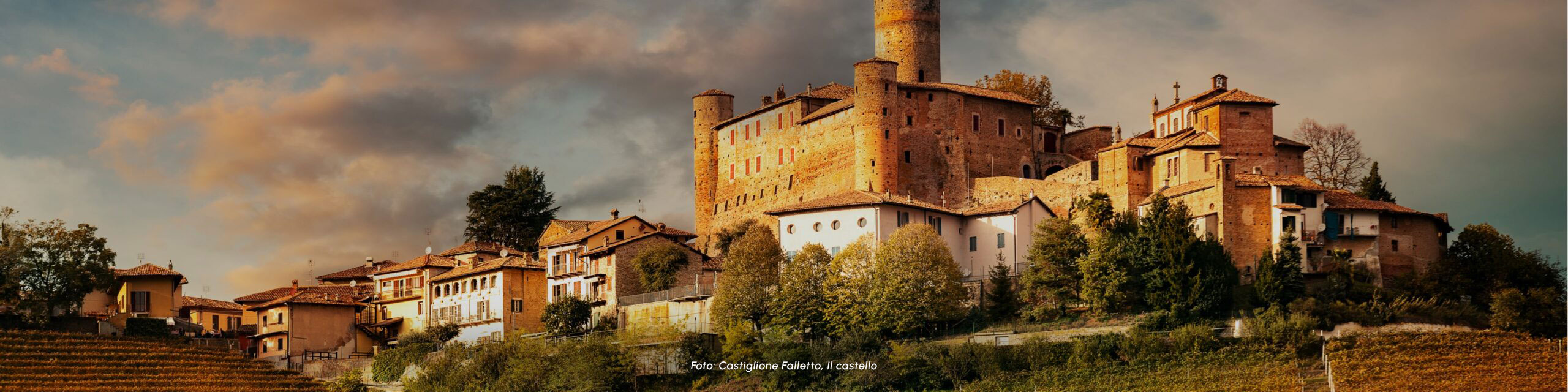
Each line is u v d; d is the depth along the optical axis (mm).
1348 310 105062
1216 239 117250
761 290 118000
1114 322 108812
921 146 148000
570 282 137125
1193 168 126812
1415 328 104500
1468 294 111688
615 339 120812
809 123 154000
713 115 167750
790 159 156125
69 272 124625
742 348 110062
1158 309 107812
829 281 115062
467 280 141000
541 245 148375
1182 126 142500
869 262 114375
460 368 120500
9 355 113625
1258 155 129000
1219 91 139625
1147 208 120875
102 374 114000
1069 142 158375
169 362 119375
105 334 125875
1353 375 95438
